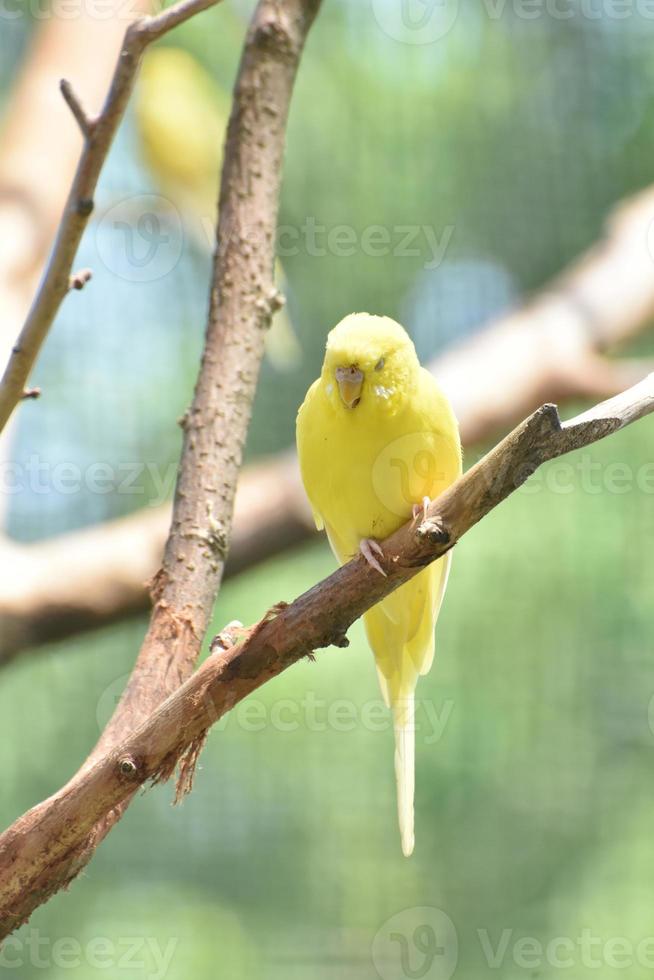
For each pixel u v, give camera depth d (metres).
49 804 4.43
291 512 8.59
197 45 11.94
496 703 11.16
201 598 5.52
